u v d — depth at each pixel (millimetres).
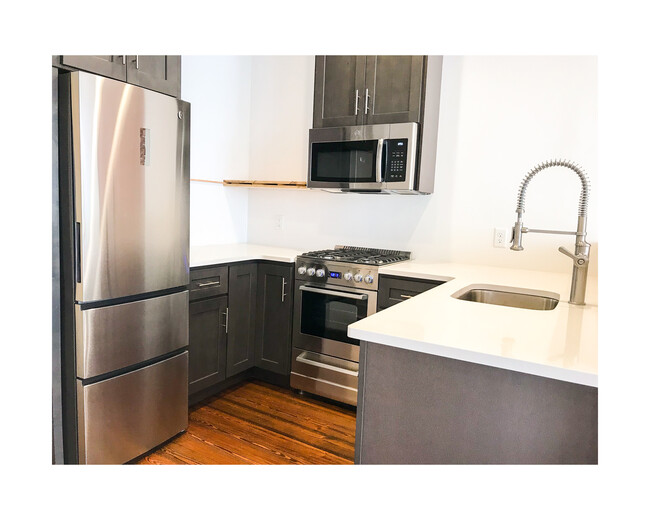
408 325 1328
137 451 2080
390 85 2666
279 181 3486
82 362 1814
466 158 2824
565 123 2541
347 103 2809
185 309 2277
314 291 2764
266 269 2967
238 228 3637
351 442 2359
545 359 1054
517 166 2682
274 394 2912
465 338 1203
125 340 1968
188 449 2225
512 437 1164
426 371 1251
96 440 1890
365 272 2613
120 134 1856
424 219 2986
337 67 2820
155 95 1995
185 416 2348
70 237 1781
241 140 3582
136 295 2021
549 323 1380
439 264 2801
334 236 3320
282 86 3447
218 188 3418
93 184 1773
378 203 3135
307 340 2846
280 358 2963
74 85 1695
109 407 1930
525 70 2623
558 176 2574
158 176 2045
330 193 3307
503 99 2691
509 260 2736
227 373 2820
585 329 1315
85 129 1728
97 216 1798
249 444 2297
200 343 2588
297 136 3414
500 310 1553
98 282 1827
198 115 3195
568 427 1104
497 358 1076
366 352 1330
